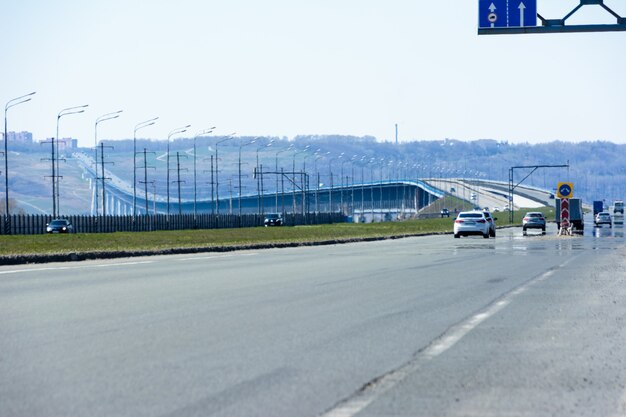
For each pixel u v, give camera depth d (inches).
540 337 681.6
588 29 1841.8
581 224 4579.2
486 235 3572.8
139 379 498.0
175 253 2182.6
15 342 633.0
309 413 418.9
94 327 716.0
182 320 765.3
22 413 415.5
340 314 818.2
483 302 944.3
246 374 515.8
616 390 479.5
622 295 1037.8
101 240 2989.7
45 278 1270.9
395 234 3720.5
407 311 848.9
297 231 4645.7
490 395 464.4
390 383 493.4
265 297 978.7
